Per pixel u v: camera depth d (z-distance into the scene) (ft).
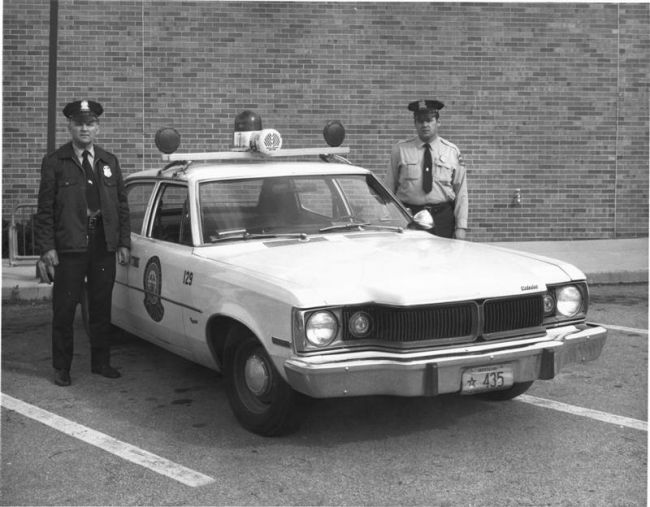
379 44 42.65
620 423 17.81
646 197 45.44
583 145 44.55
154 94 41.75
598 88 44.27
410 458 15.94
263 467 15.57
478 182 44.06
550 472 15.23
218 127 42.19
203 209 19.60
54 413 18.81
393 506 13.88
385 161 43.19
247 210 19.80
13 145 41.37
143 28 41.39
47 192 20.24
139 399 19.81
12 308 30.94
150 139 41.91
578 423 17.83
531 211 44.55
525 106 43.86
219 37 41.83
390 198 21.67
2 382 21.26
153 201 21.53
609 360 22.85
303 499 14.17
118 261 22.21
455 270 16.51
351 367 14.94
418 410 18.71
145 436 17.31
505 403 19.17
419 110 24.53
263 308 16.06
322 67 42.47
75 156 20.45
